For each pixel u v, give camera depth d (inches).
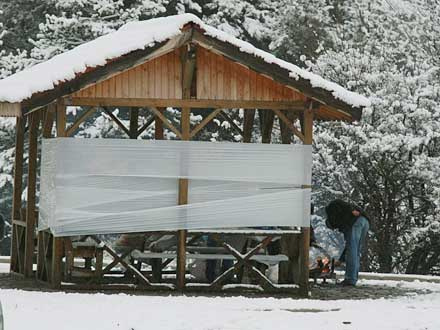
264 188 1243.2
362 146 1815.9
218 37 1194.6
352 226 1387.8
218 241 1235.9
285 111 1348.4
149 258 1263.5
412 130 1873.8
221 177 1234.6
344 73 1987.0
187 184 1230.3
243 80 1240.2
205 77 1234.6
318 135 1920.5
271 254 1318.9
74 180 1210.0
